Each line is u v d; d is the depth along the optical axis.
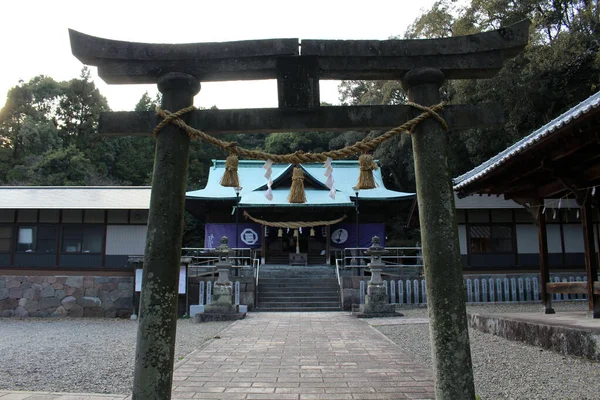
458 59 3.83
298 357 6.75
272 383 5.18
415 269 18.08
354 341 8.28
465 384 3.24
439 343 3.32
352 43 3.79
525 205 10.11
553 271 17.81
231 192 23.83
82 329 11.84
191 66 3.79
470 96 20.42
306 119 3.79
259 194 23.34
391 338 8.66
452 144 25.09
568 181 8.15
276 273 18.98
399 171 31.86
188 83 3.75
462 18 20.67
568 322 7.25
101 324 13.30
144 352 3.26
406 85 3.87
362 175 3.92
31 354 7.49
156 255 3.41
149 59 3.78
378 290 12.94
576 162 7.91
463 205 17.67
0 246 17.75
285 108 3.74
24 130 37.09
